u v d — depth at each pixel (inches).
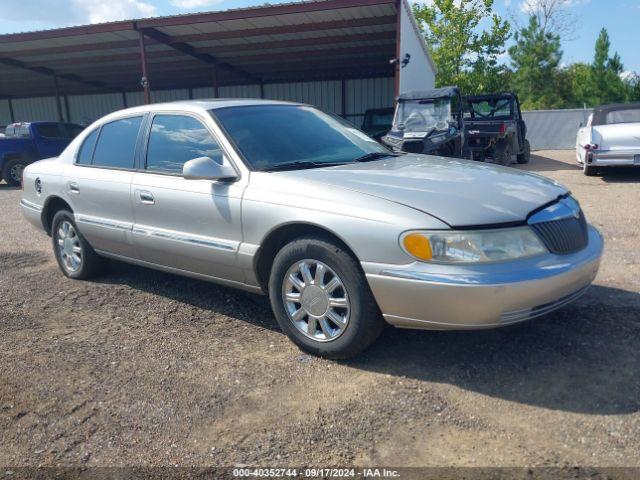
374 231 121.5
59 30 632.4
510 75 1711.4
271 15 547.2
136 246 177.3
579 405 112.4
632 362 128.1
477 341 142.7
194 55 756.6
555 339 141.3
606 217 296.7
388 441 103.7
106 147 192.2
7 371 137.1
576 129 935.7
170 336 155.6
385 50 748.0
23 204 229.8
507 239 117.2
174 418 114.3
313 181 136.9
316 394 121.1
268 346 146.6
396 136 475.5
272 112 176.2
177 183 161.8
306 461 99.1
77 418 115.8
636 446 99.0
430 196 124.7
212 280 161.9
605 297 169.0
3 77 972.6
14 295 195.5
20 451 105.7
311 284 135.5
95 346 150.6
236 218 146.1
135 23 597.9
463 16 1299.2
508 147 587.5
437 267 115.7
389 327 154.4
